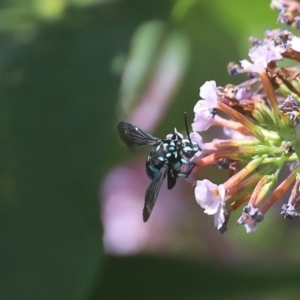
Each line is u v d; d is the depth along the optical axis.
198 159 0.25
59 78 0.31
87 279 0.29
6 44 0.32
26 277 0.29
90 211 0.29
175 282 0.32
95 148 0.30
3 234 0.29
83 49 0.32
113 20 0.33
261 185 0.25
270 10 0.36
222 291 0.32
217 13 0.36
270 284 0.32
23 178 0.30
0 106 0.31
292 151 0.25
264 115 0.25
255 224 0.24
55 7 0.34
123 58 0.31
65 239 0.29
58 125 0.30
